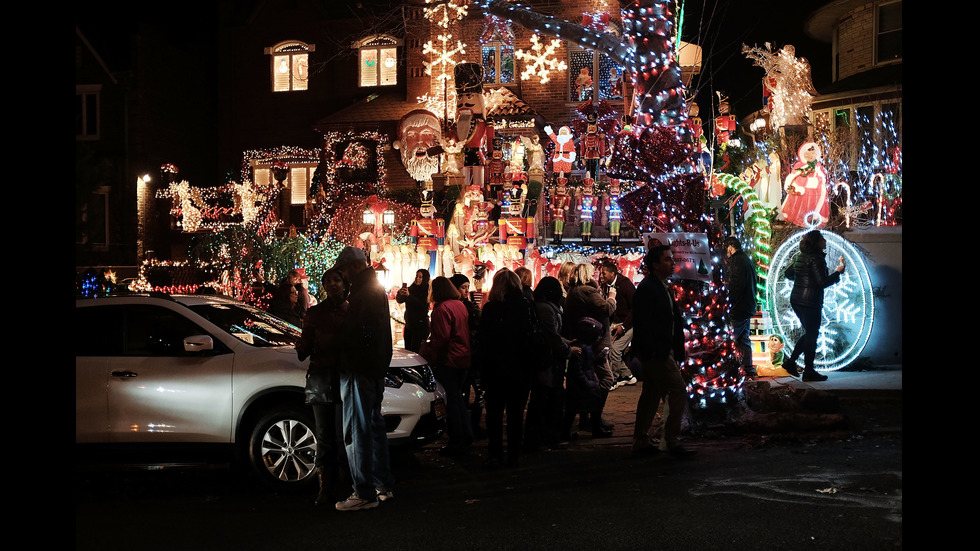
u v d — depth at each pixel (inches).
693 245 390.0
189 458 311.3
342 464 292.8
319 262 823.1
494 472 326.0
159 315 324.2
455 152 834.2
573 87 1104.8
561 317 368.2
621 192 718.5
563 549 226.5
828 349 539.8
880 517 241.9
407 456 364.2
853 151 807.1
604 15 964.6
